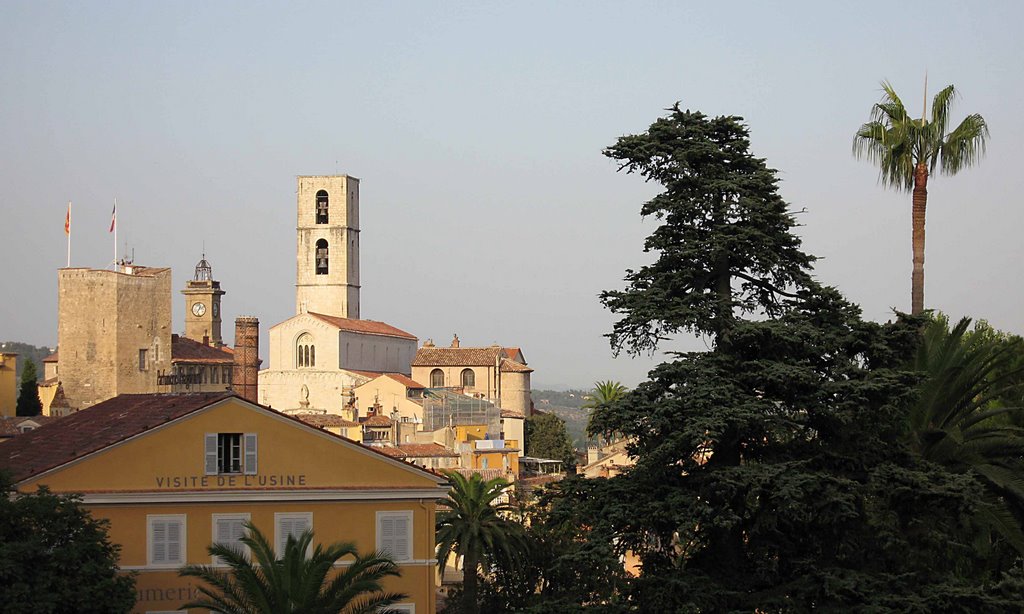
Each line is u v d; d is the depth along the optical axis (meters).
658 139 62.50
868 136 69.38
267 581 56.75
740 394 57.25
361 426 170.12
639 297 60.12
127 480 65.75
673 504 55.47
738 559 57.97
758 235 59.69
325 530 66.88
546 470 190.88
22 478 64.94
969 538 61.47
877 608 53.66
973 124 67.75
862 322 59.72
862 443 58.59
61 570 55.97
